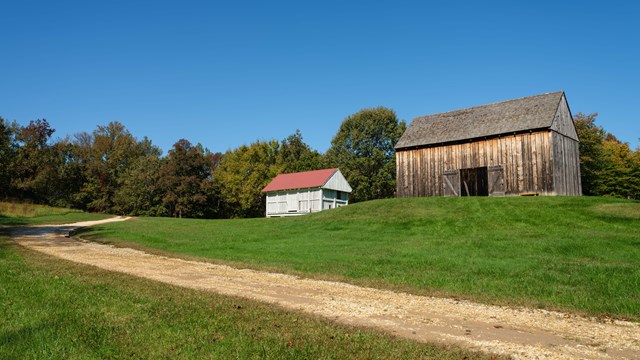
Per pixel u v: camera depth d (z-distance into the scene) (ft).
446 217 92.12
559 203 93.97
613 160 221.46
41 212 169.78
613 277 42.75
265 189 186.91
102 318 27.12
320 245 73.67
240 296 36.68
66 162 263.29
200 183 244.42
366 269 51.06
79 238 90.89
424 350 22.57
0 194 213.87
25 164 222.89
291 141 302.25
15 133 228.02
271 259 60.70
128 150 287.07
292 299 36.32
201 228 111.65
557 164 110.11
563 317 31.07
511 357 22.21
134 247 75.41
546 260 53.11
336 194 181.68
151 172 245.24
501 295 37.68
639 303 33.58
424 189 128.16
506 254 58.49
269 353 21.47
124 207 248.52
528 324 29.17
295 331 25.57
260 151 257.96
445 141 124.67
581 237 67.82
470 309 33.35
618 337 26.30
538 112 114.93
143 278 44.24
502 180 115.03
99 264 54.90
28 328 24.76
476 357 21.88
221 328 25.70
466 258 56.44
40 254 63.00
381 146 256.32
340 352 21.85
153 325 25.75
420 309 33.24
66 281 39.52
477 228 82.38
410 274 47.55
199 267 54.85
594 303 34.27
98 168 265.54
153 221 135.64
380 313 31.83
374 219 98.17
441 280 44.01
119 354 21.18
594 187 203.21
